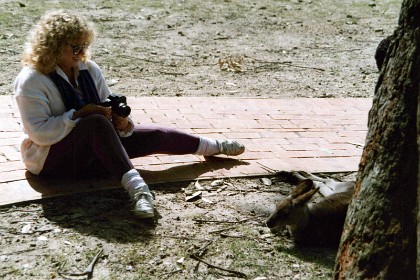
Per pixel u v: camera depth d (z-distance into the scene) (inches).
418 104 132.6
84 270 170.7
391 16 590.6
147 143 226.5
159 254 181.2
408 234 136.9
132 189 201.2
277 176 237.6
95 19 512.4
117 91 333.7
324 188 216.4
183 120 289.0
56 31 200.7
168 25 508.1
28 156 215.8
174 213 205.6
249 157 252.7
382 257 139.6
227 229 198.2
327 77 390.0
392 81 139.3
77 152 209.3
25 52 206.1
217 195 220.4
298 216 189.5
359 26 545.6
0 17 489.7
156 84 352.8
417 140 133.6
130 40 455.2
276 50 453.4
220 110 306.7
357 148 270.8
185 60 410.9
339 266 149.5
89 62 220.4
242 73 388.5
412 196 136.4
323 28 533.0
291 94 348.5
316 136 281.1
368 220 141.8
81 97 214.2
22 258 174.9
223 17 554.6
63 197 209.0
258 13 579.2
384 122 140.1
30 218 195.8
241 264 179.6
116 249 181.8
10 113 280.5
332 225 193.9
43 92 204.5
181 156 248.4
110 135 203.8
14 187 212.1
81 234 188.2
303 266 181.2
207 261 179.8
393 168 138.0
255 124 290.7
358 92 360.5
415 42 135.3
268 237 195.9
